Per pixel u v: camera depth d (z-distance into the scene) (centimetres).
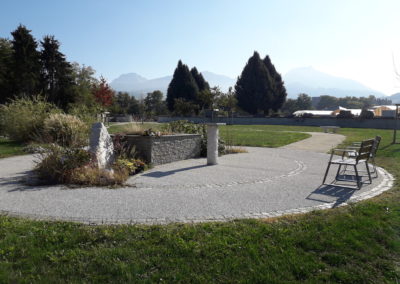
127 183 679
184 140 1065
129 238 369
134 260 318
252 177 754
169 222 427
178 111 5269
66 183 670
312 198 559
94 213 469
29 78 3628
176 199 552
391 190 610
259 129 2981
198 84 6316
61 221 429
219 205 514
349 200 543
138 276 292
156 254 331
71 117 1463
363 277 291
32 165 948
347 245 351
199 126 1245
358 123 3409
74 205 511
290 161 1021
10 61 3659
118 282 283
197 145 1145
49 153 735
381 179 717
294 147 1450
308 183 688
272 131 2622
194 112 5350
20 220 433
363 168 867
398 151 1170
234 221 430
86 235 375
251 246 347
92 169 704
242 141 1698
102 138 807
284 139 1820
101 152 786
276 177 755
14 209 489
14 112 1641
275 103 5647
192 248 343
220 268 305
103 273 298
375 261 320
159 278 288
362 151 640
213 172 820
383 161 970
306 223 419
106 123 2380
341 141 1680
